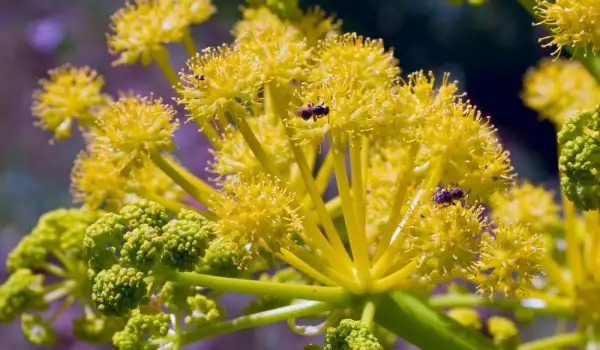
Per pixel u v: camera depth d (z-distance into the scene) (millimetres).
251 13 447
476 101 1413
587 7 388
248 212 386
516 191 459
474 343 411
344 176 393
